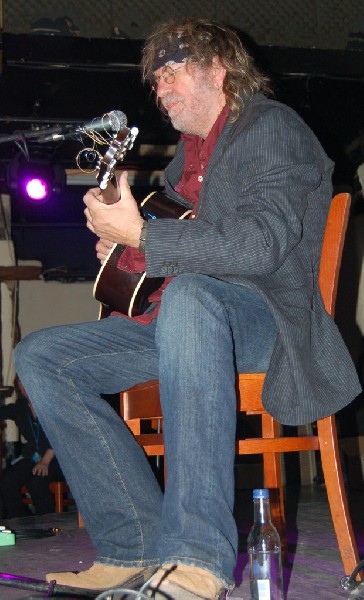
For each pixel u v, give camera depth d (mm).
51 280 8875
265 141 1700
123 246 1955
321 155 1793
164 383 1505
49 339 1846
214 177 1764
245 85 1870
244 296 1687
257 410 1862
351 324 6812
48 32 4719
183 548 1405
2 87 5172
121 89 5227
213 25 1919
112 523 1779
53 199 6879
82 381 1843
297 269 1753
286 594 1748
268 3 4945
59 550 2652
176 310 1508
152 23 4805
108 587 1705
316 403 1663
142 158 6809
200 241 1590
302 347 1675
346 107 5660
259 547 1670
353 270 6871
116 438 1803
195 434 1454
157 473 2535
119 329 1922
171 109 1899
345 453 6211
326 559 2232
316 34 5008
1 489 6000
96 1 4750
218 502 1442
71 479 1810
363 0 5051
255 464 7172
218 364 1488
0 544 2848
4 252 8422
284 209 1633
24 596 1725
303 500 4570
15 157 6262
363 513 3824
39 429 6051
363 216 6816
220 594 1403
